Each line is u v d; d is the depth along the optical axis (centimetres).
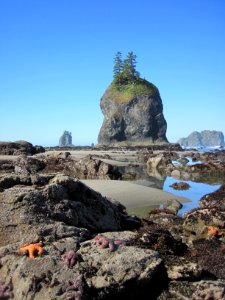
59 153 5616
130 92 16350
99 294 936
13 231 1237
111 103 16538
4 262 992
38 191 1359
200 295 918
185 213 1962
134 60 17412
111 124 16200
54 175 1631
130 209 2223
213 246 1349
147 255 1031
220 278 1086
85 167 3934
